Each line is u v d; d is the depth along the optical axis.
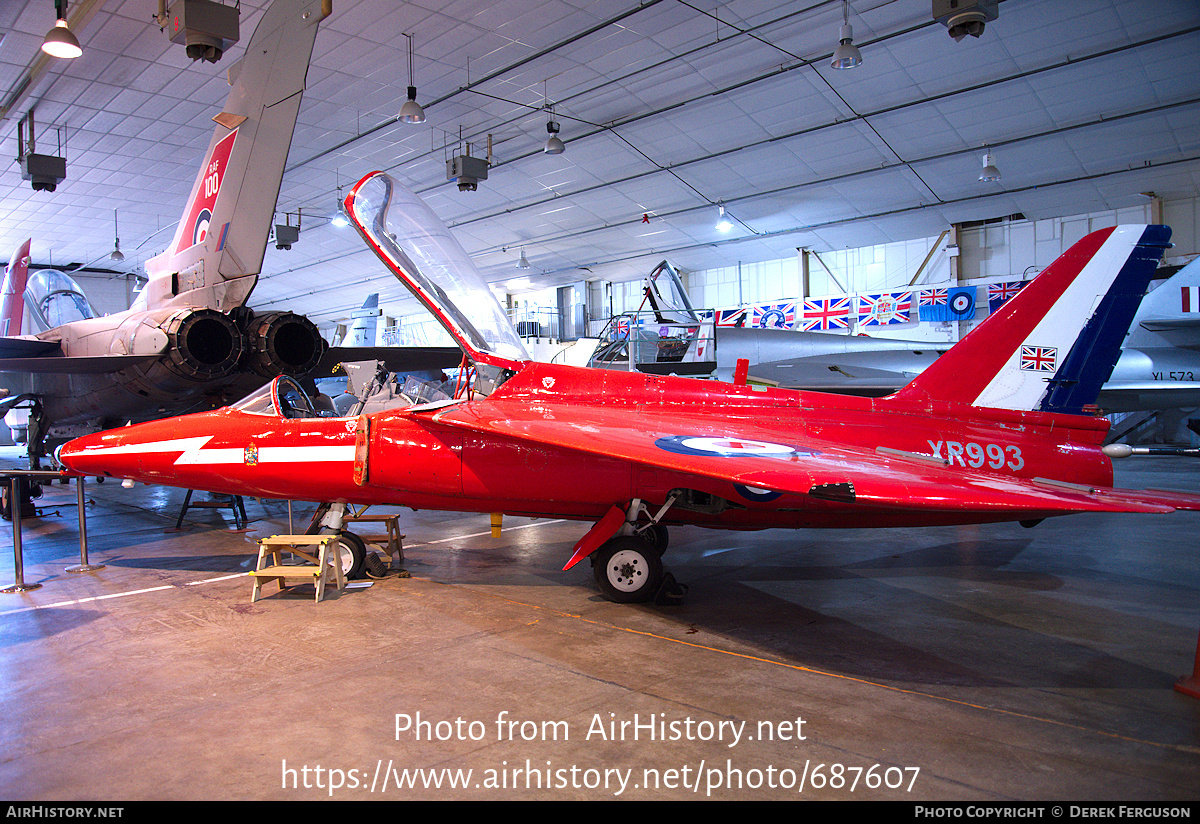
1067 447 5.47
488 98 15.45
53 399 10.01
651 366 13.58
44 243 24.70
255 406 5.64
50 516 9.58
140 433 5.70
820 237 22.28
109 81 14.27
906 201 19.23
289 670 3.61
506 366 5.60
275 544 5.01
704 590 5.14
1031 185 17.55
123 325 8.16
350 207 5.43
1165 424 18.70
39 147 17.17
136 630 4.31
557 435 4.30
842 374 13.84
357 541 5.50
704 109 15.63
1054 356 5.49
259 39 7.33
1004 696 3.25
